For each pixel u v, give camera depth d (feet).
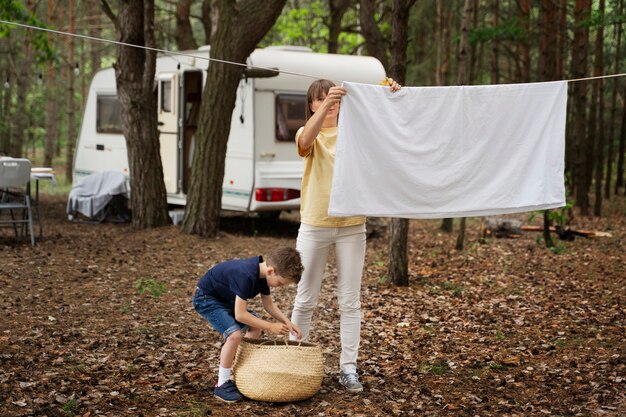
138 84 35.45
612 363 17.67
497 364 17.69
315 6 59.77
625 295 25.46
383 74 39.83
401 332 20.61
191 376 15.96
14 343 17.53
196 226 34.30
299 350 14.44
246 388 14.44
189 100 42.27
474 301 24.58
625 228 43.14
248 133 36.01
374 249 34.71
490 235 39.09
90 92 45.88
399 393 15.48
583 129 48.52
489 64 67.56
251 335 15.57
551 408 14.71
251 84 35.68
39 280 24.48
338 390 15.51
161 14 60.80
